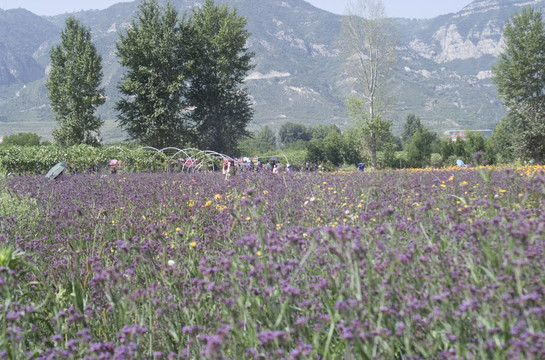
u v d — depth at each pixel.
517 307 2.90
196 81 61.50
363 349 2.87
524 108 63.78
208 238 5.96
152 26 57.19
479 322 3.03
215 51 60.56
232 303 3.56
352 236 3.89
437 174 15.27
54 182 13.88
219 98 61.34
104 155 28.20
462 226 4.45
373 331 2.93
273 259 3.81
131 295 3.81
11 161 25.55
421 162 64.62
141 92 55.50
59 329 3.79
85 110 57.66
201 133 61.50
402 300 3.42
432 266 3.79
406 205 7.01
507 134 76.56
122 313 3.71
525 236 3.59
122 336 3.22
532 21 64.44
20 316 3.50
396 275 3.68
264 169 17.67
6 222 7.31
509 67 64.62
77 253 5.39
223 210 7.36
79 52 57.88
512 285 3.30
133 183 13.12
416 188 8.91
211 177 15.91
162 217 7.88
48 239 7.26
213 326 3.81
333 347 3.44
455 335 3.05
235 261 4.05
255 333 3.24
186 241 5.82
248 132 64.81
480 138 68.81
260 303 3.63
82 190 11.77
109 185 12.88
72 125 56.97
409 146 72.38
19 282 4.78
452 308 3.23
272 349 3.02
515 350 2.55
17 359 3.43
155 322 3.94
